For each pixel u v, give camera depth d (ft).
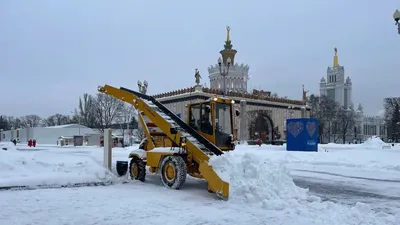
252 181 30.66
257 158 33.32
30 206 27.81
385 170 56.03
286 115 200.85
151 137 44.01
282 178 32.94
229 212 26.14
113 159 75.36
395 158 69.82
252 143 164.14
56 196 32.17
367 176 49.26
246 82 215.31
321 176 49.24
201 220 23.76
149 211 26.27
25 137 265.13
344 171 55.11
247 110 182.60
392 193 35.78
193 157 36.73
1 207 27.43
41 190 35.45
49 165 46.14
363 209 26.78
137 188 37.19
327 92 460.96
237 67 211.61
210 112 40.04
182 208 27.40
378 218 24.54
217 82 209.56
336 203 30.40
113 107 246.68
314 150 92.32
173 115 42.45
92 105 280.92
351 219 24.18
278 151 89.71
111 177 42.16
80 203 29.07
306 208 27.09
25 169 42.65
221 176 31.48
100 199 30.86
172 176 36.68
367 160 67.67
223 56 212.64
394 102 284.61
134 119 255.70
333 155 74.84
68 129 258.98
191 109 43.09
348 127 311.88
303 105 210.38
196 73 174.40
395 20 62.85
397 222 23.59
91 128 271.49
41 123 455.22
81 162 50.93
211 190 32.63
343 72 454.40
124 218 24.09
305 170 56.49
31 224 22.50
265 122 195.83
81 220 23.53
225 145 40.45
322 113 287.69
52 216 24.58
